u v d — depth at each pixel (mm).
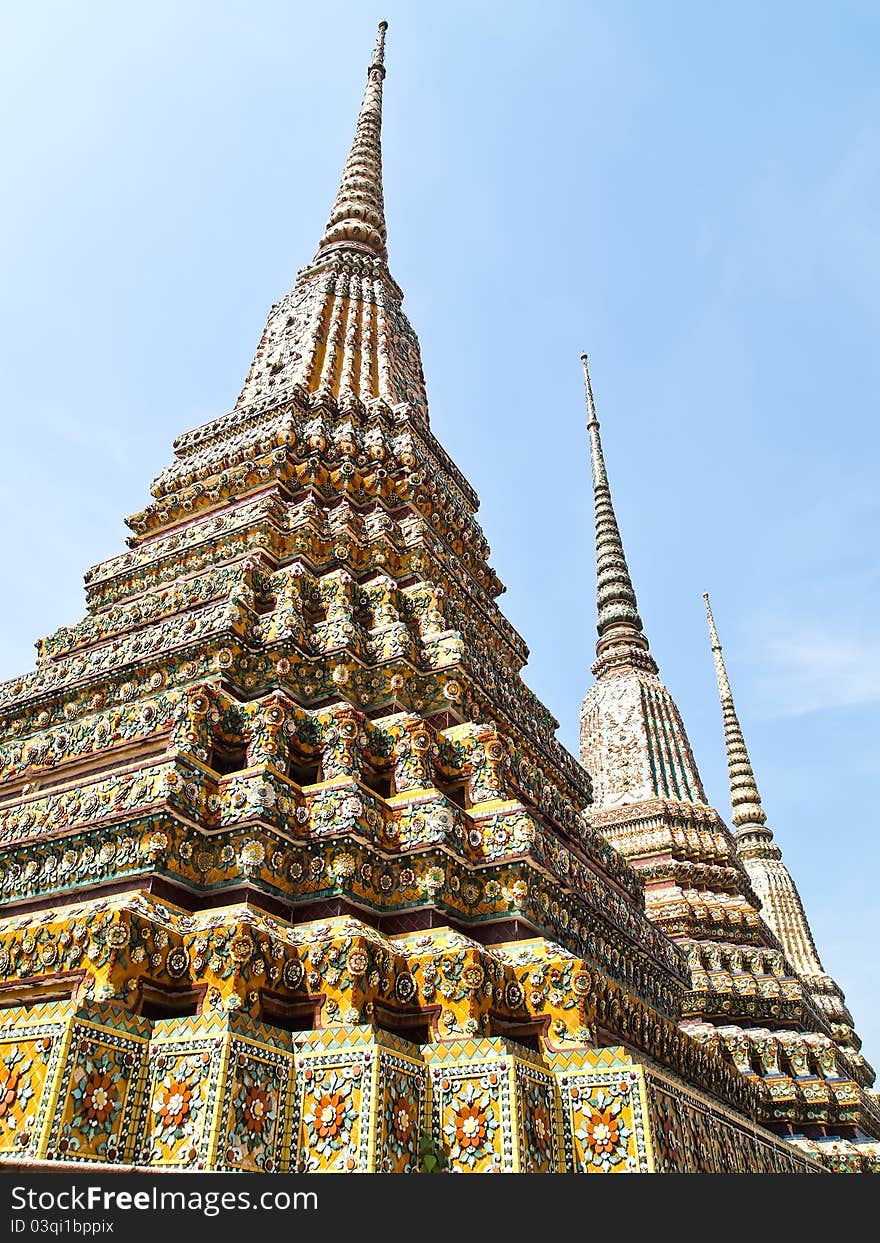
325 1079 5191
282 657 8961
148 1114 4887
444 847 7219
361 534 11805
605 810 22578
